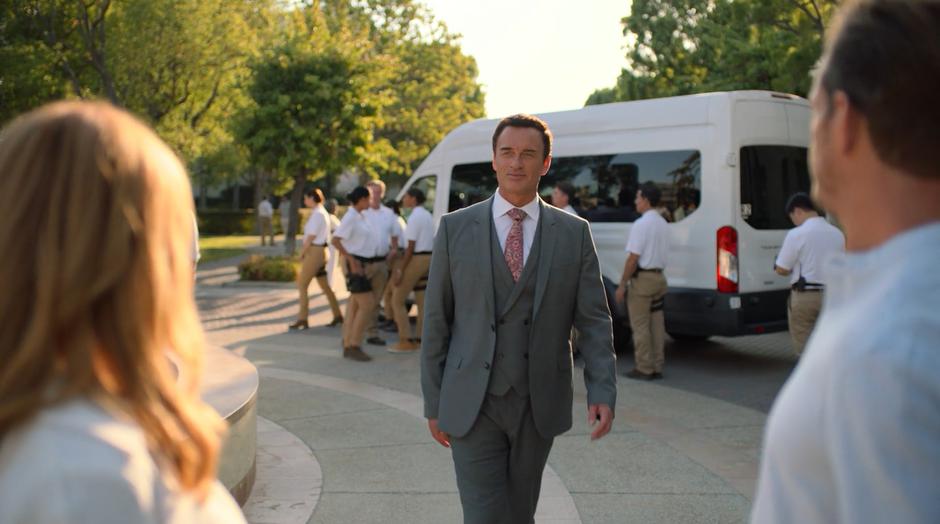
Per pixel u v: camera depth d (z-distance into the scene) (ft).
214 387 15.84
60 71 69.15
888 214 3.31
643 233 26.07
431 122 106.32
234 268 71.46
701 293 27.12
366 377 26.91
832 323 3.30
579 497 15.87
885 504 2.83
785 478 3.28
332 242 30.71
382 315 40.32
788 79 46.50
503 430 10.32
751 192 27.12
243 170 122.01
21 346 3.19
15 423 3.13
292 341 34.32
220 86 78.13
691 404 23.30
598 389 10.45
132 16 68.13
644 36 85.46
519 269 10.35
